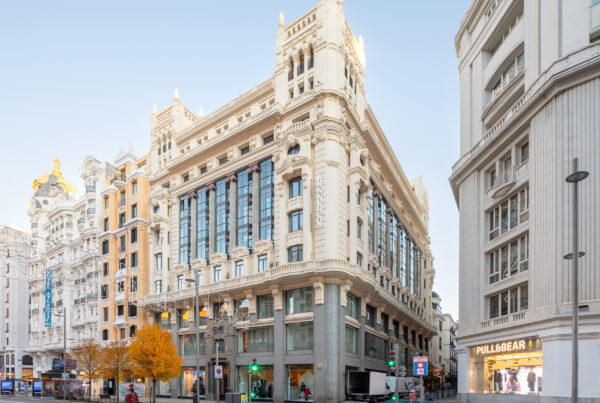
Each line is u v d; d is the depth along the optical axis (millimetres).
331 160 39969
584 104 23094
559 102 24000
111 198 65250
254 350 42219
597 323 20750
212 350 45250
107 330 60750
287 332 40188
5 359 88188
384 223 55750
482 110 34500
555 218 23297
